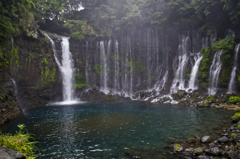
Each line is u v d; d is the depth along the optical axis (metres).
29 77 20.00
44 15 27.94
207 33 24.16
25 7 18.66
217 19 23.16
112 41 29.78
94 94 26.56
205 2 22.28
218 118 12.12
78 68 27.48
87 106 19.88
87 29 29.44
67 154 6.78
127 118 13.11
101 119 12.89
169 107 17.88
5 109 12.52
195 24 26.50
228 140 7.38
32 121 12.45
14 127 10.77
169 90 26.58
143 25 29.25
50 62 23.14
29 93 20.34
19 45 18.41
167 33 29.64
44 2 28.73
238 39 22.03
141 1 28.61
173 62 29.25
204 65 23.17
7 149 2.97
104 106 19.72
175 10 26.84
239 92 19.69
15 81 17.70
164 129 9.95
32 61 20.41
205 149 6.53
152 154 6.58
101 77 29.19
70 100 25.34
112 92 28.67
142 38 29.86
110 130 9.98
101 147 7.45
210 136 7.83
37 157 6.49
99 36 29.19
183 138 8.30
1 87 13.53
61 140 8.38
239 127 8.95
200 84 23.61
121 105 20.30
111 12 28.91
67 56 26.30
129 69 30.03
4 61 15.20
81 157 6.50
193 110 15.69
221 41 21.16
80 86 26.98
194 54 26.78
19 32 17.44
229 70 20.83
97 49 29.16
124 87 29.89
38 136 9.02
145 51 30.14
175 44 29.72
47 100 22.70
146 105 19.83
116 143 7.89
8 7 15.54
